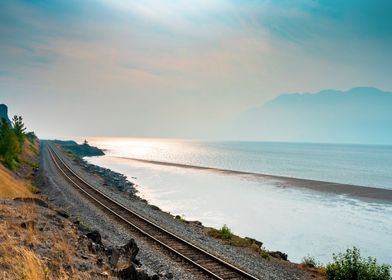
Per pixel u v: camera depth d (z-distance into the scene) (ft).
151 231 72.64
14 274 28.50
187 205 157.07
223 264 52.60
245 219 133.28
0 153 168.86
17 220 47.52
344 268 56.95
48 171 188.96
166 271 48.37
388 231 119.65
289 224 127.34
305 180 257.75
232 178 265.13
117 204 102.27
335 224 128.36
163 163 404.77
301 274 58.39
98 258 41.73
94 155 568.41
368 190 213.25
